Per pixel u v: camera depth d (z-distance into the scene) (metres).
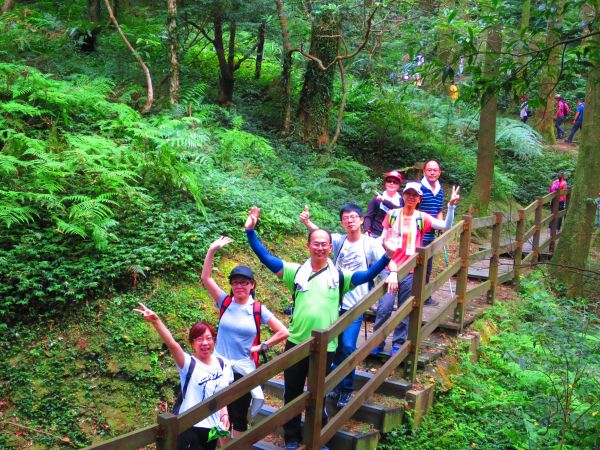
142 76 11.17
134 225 6.95
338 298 4.64
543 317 6.36
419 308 5.60
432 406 5.80
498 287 9.16
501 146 18.14
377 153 14.36
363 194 11.07
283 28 11.52
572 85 23.83
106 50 11.71
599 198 9.59
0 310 5.39
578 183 9.99
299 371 4.49
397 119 14.48
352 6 11.43
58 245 6.29
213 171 8.73
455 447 5.30
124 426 5.24
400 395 5.50
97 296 5.96
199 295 6.52
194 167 8.36
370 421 5.13
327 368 4.51
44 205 6.71
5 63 9.01
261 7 11.46
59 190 6.93
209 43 15.09
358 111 14.85
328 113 12.33
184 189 7.80
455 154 15.57
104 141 7.66
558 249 10.06
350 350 5.15
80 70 10.52
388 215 6.12
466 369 6.36
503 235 12.06
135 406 5.41
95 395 5.34
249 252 7.58
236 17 11.33
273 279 7.45
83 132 8.39
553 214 11.30
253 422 5.35
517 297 8.70
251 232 4.69
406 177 13.94
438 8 11.52
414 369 5.66
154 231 6.87
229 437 4.15
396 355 5.41
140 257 6.44
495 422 5.75
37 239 6.24
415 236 5.99
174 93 10.02
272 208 8.50
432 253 5.75
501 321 7.77
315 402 4.14
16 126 7.89
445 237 6.08
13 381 5.16
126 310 5.97
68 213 6.63
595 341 5.96
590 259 12.55
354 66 14.99
